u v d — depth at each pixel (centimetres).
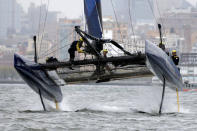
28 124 5697
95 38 6419
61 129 5356
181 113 6906
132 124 5734
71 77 6656
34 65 6494
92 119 6144
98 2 6531
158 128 5472
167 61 6394
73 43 6450
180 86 6819
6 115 6575
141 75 6625
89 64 6581
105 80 6638
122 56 6375
